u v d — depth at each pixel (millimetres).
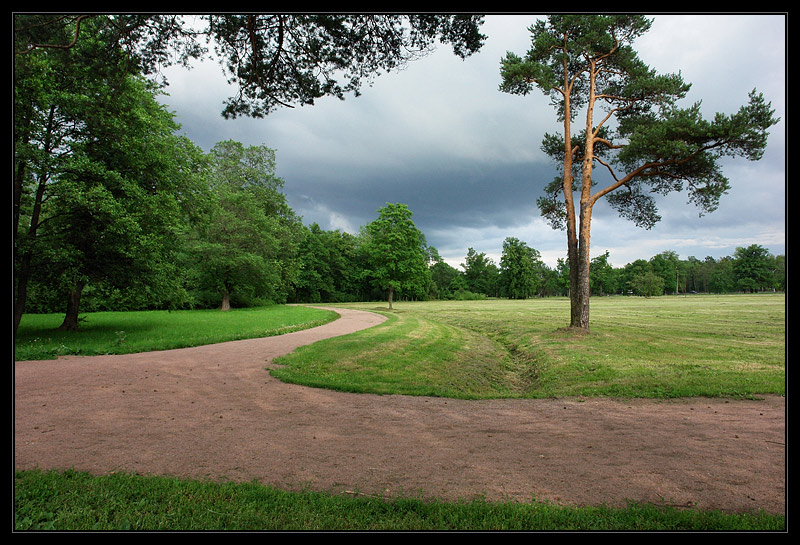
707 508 3535
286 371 10086
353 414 6680
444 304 67938
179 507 3463
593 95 18609
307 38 7938
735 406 7238
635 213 21219
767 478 4168
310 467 4465
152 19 7398
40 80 13203
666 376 9742
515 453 4922
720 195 16781
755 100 14703
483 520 3242
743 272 116250
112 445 5082
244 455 4809
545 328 22109
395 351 13781
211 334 18250
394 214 47500
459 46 7691
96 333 19000
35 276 18047
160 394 7762
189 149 23562
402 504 3492
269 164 57031
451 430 5863
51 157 15484
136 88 16297
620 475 4270
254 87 8359
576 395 8422
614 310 40406
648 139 16031
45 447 4973
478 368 12984
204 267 42969
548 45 18703
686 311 36375
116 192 17656
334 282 88375
